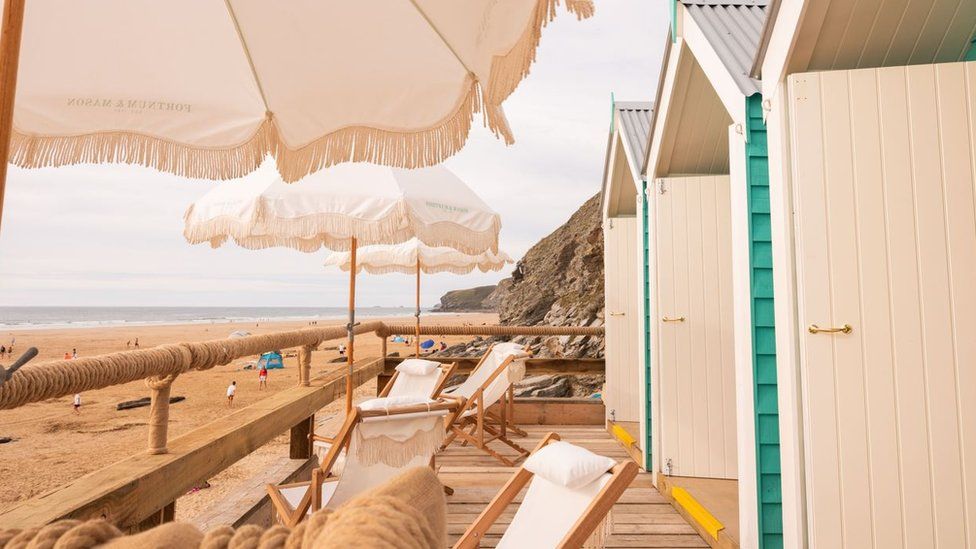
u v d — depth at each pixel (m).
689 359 4.02
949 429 2.10
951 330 2.12
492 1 1.47
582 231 28.78
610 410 5.96
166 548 0.45
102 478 1.94
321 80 1.82
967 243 2.14
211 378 20.66
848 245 2.21
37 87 1.73
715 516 3.11
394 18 1.67
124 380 1.85
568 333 7.02
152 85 1.82
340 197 3.14
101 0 1.74
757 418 2.69
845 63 2.34
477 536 1.89
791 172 2.32
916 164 2.19
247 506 2.91
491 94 1.47
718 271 4.07
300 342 3.90
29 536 0.51
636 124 5.30
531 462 1.94
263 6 1.72
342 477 2.49
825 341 2.20
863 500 2.12
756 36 3.16
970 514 2.06
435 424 2.70
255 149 1.84
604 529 1.71
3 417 13.90
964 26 2.22
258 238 3.79
